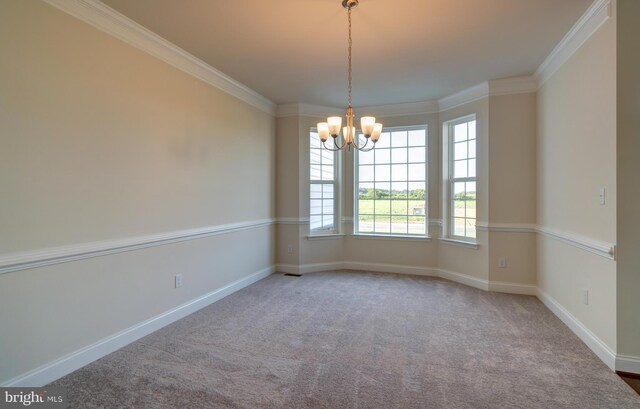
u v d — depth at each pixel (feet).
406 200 16.43
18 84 6.33
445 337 8.95
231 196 12.96
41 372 6.67
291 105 16.06
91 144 7.70
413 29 8.89
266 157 15.57
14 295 6.30
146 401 6.17
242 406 6.03
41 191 6.71
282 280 14.94
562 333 9.18
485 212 13.29
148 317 9.25
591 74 8.18
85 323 7.57
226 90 12.60
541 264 12.02
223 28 8.84
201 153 11.30
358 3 7.68
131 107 8.71
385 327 9.64
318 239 16.63
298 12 8.07
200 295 11.30
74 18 7.31
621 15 6.97
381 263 16.65
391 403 6.12
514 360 7.68
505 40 9.51
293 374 7.10
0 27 6.07
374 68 11.57
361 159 17.22
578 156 8.92
